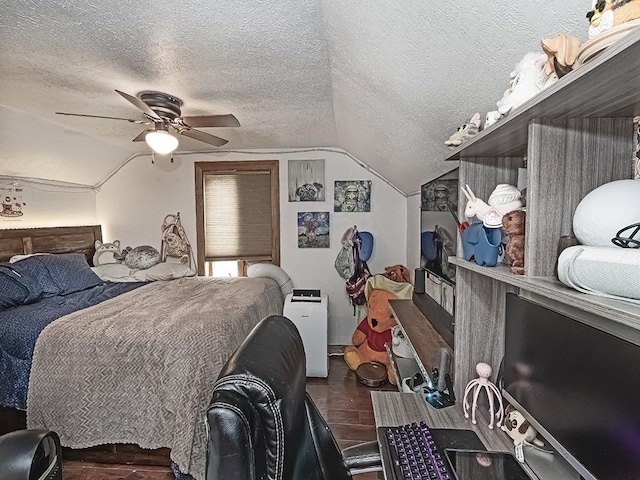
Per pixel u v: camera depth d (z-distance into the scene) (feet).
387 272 12.92
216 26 5.33
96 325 7.79
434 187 8.43
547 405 3.16
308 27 5.32
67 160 12.28
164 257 14.88
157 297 10.33
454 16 3.21
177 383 6.94
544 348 3.22
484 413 4.37
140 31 5.51
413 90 5.13
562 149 2.82
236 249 14.79
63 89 8.00
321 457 3.44
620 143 2.82
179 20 5.20
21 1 4.79
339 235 14.47
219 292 11.06
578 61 2.12
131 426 7.04
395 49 4.37
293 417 2.69
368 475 7.08
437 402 4.58
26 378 7.51
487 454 3.53
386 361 11.42
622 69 1.88
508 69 3.46
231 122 8.68
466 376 4.68
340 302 14.65
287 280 14.05
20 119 9.58
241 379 2.42
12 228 11.39
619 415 2.36
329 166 14.33
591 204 2.42
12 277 9.53
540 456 3.53
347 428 8.82
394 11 3.67
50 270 10.64
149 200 14.89
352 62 5.67
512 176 4.57
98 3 4.81
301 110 9.39
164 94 8.12
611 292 2.08
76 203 13.87
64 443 7.15
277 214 14.56
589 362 2.64
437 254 8.17
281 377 2.65
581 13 2.46
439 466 3.29
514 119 2.85
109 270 13.03
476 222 4.32
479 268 3.60
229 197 14.70
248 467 2.25
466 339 4.66
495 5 2.81
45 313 8.48
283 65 6.65
